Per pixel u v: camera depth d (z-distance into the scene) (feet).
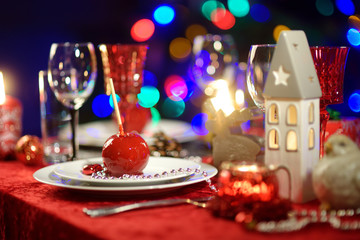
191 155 4.15
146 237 2.02
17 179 3.21
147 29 8.96
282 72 2.46
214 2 7.63
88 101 9.40
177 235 2.03
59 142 4.27
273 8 7.19
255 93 2.80
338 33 6.88
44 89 4.22
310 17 7.03
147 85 8.64
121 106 3.68
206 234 2.04
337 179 2.22
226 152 3.03
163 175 2.74
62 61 3.76
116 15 10.26
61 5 10.15
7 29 9.78
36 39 10.03
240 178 2.29
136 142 2.87
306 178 2.48
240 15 7.35
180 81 8.78
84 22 10.33
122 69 3.58
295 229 2.05
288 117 2.48
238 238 1.99
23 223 2.67
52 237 2.37
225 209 2.23
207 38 5.09
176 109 8.73
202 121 6.11
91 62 3.81
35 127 9.80
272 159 2.52
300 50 2.49
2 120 3.94
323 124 2.85
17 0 9.80
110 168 2.86
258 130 4.38
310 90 2.46
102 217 2.29
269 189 2.27
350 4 6.38
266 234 2.02
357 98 6.25
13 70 9.81
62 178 2.85
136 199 2.65
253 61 2.78
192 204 2.48
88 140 4.27
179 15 8.91
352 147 2.27
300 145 2.45
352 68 7.05
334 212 2.21
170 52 9.29
